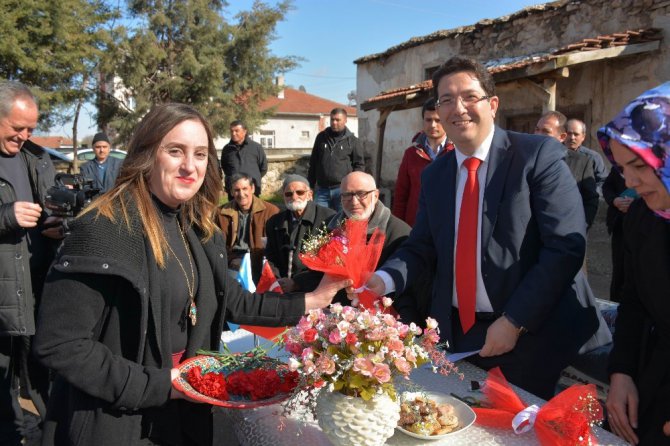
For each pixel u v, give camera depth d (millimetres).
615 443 1623
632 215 1860
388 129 14523
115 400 1471
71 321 1465
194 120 1652
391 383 1486
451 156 2398
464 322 2266
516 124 10398
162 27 22062
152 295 1568
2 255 2729
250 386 1692
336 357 1433
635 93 8164
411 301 2789
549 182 2096
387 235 3232
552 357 2219
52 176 3125
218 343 1880
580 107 8930
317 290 2068
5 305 2740
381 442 1477
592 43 7477
